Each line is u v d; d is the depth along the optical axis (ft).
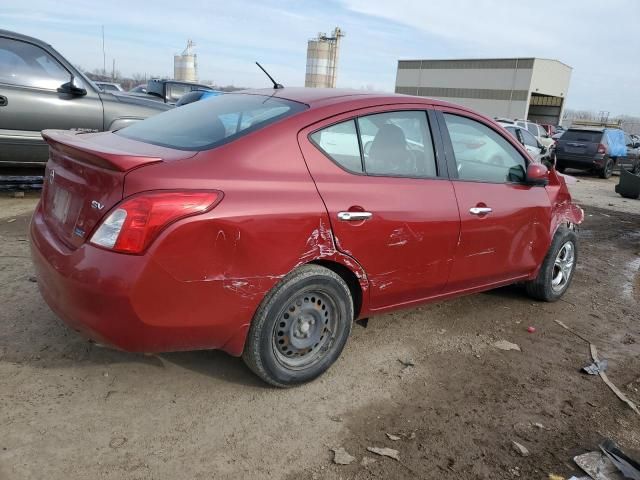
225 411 9.22
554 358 12.47
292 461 8.23
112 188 7.94
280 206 8.82
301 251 9.16
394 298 11.16
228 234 8.31
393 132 10.93
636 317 15.64
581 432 9.68
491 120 13.33
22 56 20.10
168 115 11.73
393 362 11.50
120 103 22.20
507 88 179.93
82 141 9.45
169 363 10.44
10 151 20.08
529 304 15.67
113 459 7.85
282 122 9.47
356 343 12.18
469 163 12.47
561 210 15.07
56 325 11.32
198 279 8.19
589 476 8.52
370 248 10.15
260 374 9.53
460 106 12.56
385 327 13.17
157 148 9.23
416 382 10.80
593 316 15.37
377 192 10.21
